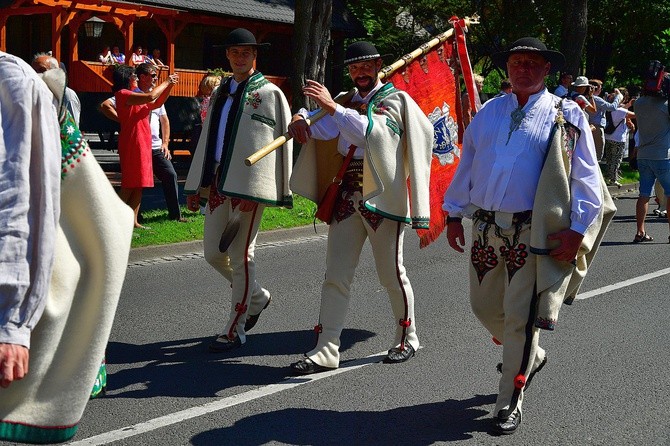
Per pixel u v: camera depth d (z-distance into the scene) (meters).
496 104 4.57
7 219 2.39
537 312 4.39
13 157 2.43
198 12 24.17
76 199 2.70
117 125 19.41
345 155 5.56
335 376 5.48
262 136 6.02
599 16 27.62
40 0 20.47
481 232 4.54
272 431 4.55
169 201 10.72
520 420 4.55
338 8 28.00
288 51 28.44
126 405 4.91
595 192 4.31
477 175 4.56
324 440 4.44
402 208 5.54
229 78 6.20
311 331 6.59
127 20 22.42
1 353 2.36
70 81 21.92
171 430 4.55
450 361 5.80
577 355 5.91
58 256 2.64
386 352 6.01
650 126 10.41
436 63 6.99
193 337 6.39
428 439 4.45
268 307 7.32
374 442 4.41
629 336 6.39
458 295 7.78
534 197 4.36
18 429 2.58
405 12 25.53
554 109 4.42
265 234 10.67
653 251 10.09
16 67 2.49
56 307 2.62
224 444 4.36
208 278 8.42
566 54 19.17
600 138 15.94
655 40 29.62
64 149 2.70
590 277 8.52
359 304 7.42
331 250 5.59
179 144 18.39
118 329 6.56
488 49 24.84
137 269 8.79
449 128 7.04
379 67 5.64
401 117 5.52
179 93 24.25
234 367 5.67
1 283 2.36
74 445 4.30
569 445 4.38
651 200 15.64
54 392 2.62
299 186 5.77
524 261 4.40
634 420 4.73
